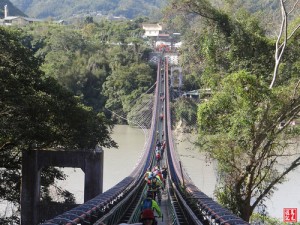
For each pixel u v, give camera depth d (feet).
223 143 90.63
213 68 110.63
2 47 113.19
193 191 80.48
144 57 620.49
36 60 120.67
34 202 117.19
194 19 117.70
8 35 116.37
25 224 116.78
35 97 108.99
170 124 258.57
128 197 76.74
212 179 190.70
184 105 228.43
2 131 99.04
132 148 310.24
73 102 118.93
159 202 99.25
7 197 128.88
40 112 108.27
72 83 513.45
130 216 67.56
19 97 104.32
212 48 110.32
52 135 112.98
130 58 584.40
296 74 101.81
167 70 464.65
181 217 71.92
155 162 187.32
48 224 33.63
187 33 121.29
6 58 114.01
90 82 536.83
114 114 474.08
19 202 127.85
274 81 93.04
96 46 617.21
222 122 90.53
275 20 115.03
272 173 100.89
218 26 110.83
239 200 93.56
